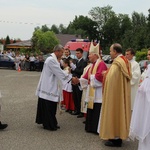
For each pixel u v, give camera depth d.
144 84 5.07
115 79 6.12
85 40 18.05
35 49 55.66
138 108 5.13
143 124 5.06
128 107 6.22
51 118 7.36
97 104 7.12
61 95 7.44
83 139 6.72
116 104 6.16
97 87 7.13
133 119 5.22
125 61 6.21
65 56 9.99
